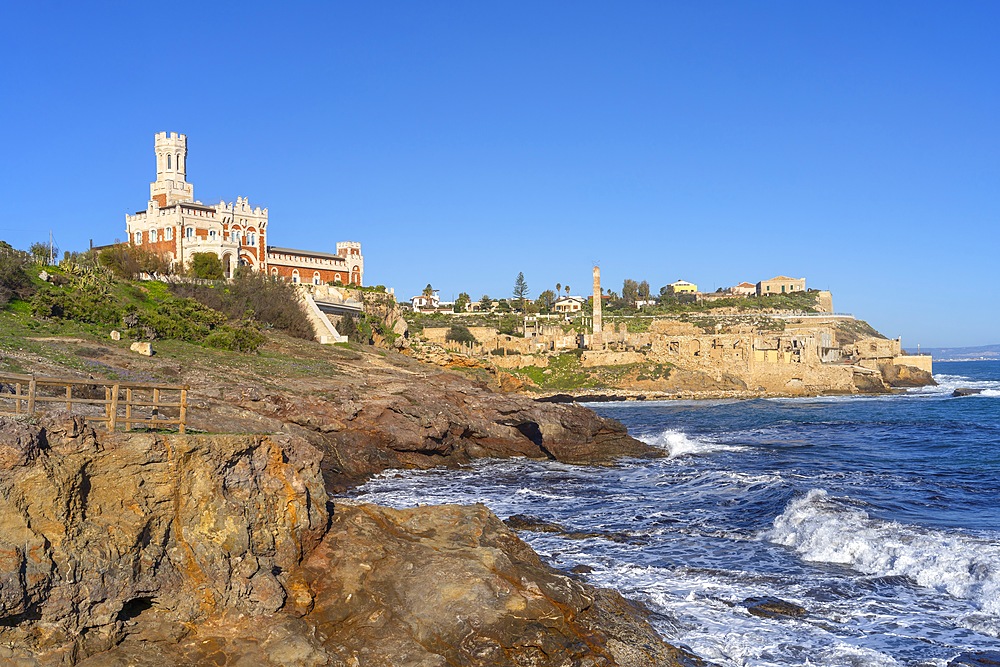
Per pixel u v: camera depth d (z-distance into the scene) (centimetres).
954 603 2059
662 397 14288
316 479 1933
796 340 15150
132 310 6600
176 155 12375
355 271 13838
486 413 5469
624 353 15750
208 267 10256
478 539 2059
